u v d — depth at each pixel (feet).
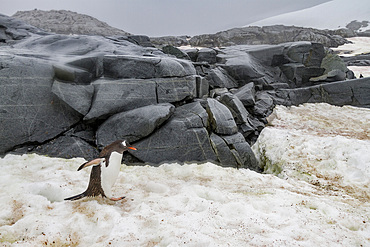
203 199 14.35
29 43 35.06
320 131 31.96
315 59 49.11
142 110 24.47
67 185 15.53
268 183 19.02
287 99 41.50
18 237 10.62
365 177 19.65
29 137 21.94
